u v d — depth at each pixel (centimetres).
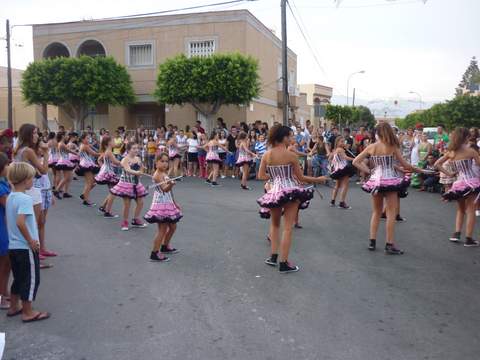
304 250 747
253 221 975
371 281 601
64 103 2591
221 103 2341
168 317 497
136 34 2714
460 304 526
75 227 937
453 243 791
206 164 1795
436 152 1399
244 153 1466
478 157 757
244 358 409
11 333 466
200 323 481
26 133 674
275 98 3222
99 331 467
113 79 2495
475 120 4222
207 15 2588
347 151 1402
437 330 461
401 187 708
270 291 568
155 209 693
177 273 641
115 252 752
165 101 2345
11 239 486
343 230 888
